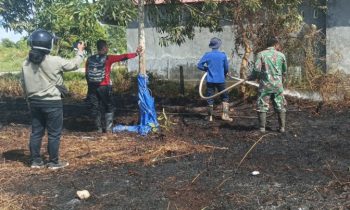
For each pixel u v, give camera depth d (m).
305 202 5.26
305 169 6.43
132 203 5.37
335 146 7.64
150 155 7.32
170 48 16.88
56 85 6.66
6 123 10.29
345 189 5.62
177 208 5.20
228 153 7.36
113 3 8.15
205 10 10.34
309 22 14.56
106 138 8.54
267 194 5.53
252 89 12.07
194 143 8.05
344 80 12.39
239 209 5.13
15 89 15.48
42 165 6.89
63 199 5.57
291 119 10.09
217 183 5.95
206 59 10.06
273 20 11.59
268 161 6.85
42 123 6.82
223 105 10.14
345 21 14.04
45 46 6.55
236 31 12.26
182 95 13.71
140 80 9.02
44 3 16.09
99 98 9.04
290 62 12.73
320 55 14.47
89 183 6.09
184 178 6.18
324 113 10.68
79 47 6.86
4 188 5.97
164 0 10.10
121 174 6.43
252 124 9.63
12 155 7.60
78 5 8.35
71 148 7.84
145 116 9.00
